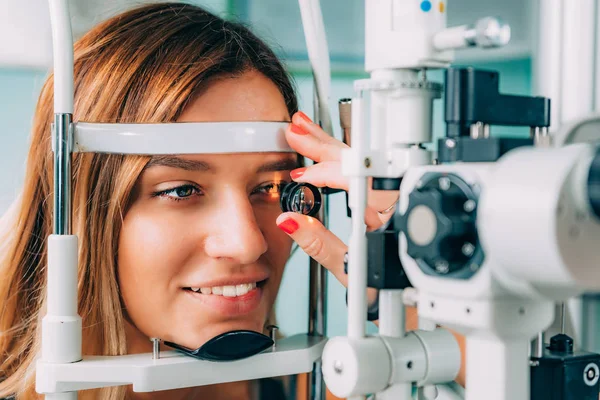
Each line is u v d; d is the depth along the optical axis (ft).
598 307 4.08
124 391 3.41
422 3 2.15
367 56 2.24
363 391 2.04
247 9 3.63
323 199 3.29
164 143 2.77
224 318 3.14
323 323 3.37
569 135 1.79
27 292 3.44
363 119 2.10
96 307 3.15
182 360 2.79
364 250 2.09
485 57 4.25
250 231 3.03
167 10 3.30
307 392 3.73
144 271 3.07
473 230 1.70
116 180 3.02
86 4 3.37
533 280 1.55
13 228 3.42
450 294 1.79
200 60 3.12
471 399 1.88
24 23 3.31
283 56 3.68
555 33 4.00
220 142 2.83
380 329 2.16
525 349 1.86
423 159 2.14
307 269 3.87
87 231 3.14
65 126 2.60
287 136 2.96
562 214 1.44
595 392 2.54
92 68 3.21
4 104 3.30
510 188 1.53
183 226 3.03
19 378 3.39
